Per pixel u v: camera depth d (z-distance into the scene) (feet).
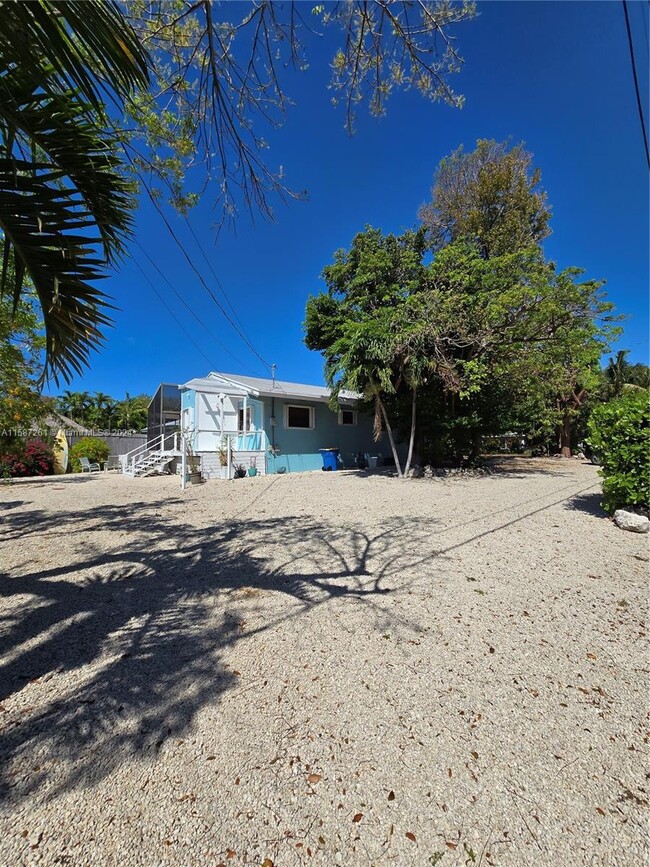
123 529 18.76
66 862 4.01
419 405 41.83
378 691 6.79
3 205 6.59
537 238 51.29
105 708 6.41
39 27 4.97
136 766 5.25
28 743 5.67
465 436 43.70
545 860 4.01
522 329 33.76
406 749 5.51
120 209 7.89
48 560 14.12
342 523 19.25
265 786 4.93
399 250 42.11
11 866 3.96
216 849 4.15
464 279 33.96
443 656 7.82
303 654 7.95
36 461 50.39
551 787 4.87
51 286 7.64
